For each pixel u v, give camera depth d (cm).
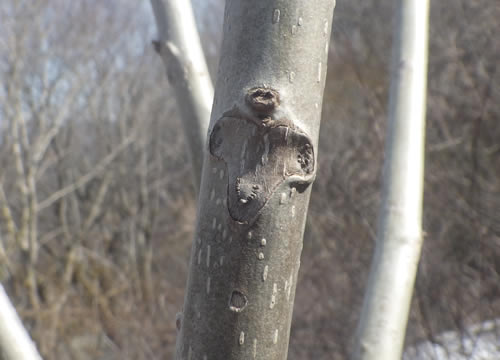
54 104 1208
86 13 1258
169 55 139
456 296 718
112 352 956
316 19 87
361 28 961
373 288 117
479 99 843
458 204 779
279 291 85
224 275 85
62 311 1002
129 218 1266
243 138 85
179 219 1371
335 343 787
